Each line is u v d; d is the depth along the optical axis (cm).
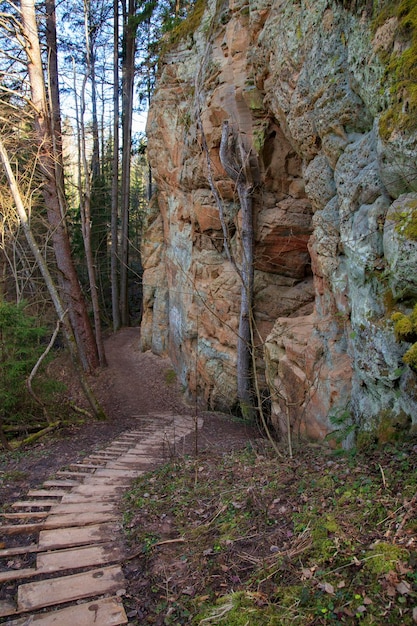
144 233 1991
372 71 466
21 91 1134
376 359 471
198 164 1209
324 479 402
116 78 2192
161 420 1147
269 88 848
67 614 300
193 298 1384
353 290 546
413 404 418
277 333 853
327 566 282
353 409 555
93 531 416
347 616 240
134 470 614
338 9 553
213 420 1110
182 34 1434
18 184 1081
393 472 369
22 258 1488
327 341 657
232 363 1162
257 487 440
